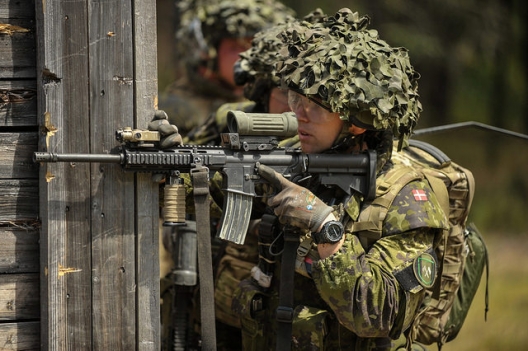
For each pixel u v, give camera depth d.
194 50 9.75
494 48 22.78
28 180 4.97
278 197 5.15
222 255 6.84
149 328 4.98
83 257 4.87
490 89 23.12
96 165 4.85
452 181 5.79
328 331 5.47
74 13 4.78
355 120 5.19
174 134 4.89
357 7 22.34
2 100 4.90
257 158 5.16
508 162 21.97
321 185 5.46
